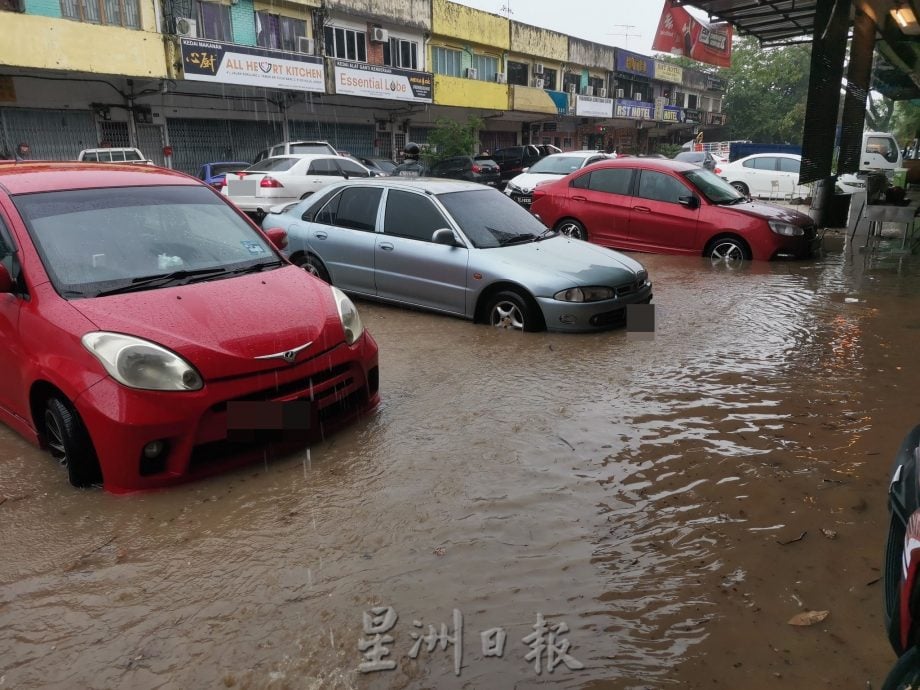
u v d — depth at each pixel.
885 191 12.76
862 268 9.59
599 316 6.20
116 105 19.50
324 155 15.09
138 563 2.83
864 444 3.87
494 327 6.37
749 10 12.53
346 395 3.97
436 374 5.12
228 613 2.52
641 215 10.68
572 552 2.88
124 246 3.98
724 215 10.05
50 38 16.48
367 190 7.27
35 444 3.96
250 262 4.32
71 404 3.36
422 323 6.58
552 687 2.16
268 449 3.67
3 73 17.09
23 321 3.60
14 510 3.24
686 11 13.53
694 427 4.12
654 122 45.00
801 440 3.94
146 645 2.36
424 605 2.55
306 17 23.75
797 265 9.82
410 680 2.18
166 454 3.34
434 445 3.90
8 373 3.74
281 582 2.69
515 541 2.96
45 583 2.71
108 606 2.57
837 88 11.25
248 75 20.67
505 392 4.73
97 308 3.48
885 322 6.58
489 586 2.66
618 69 41.16
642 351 5.67
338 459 3.72
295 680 2.18
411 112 28.41
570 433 4.05
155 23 19.23
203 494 3.36
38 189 4.07
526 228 7.05
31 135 17.94
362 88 24.38
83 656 2.32
